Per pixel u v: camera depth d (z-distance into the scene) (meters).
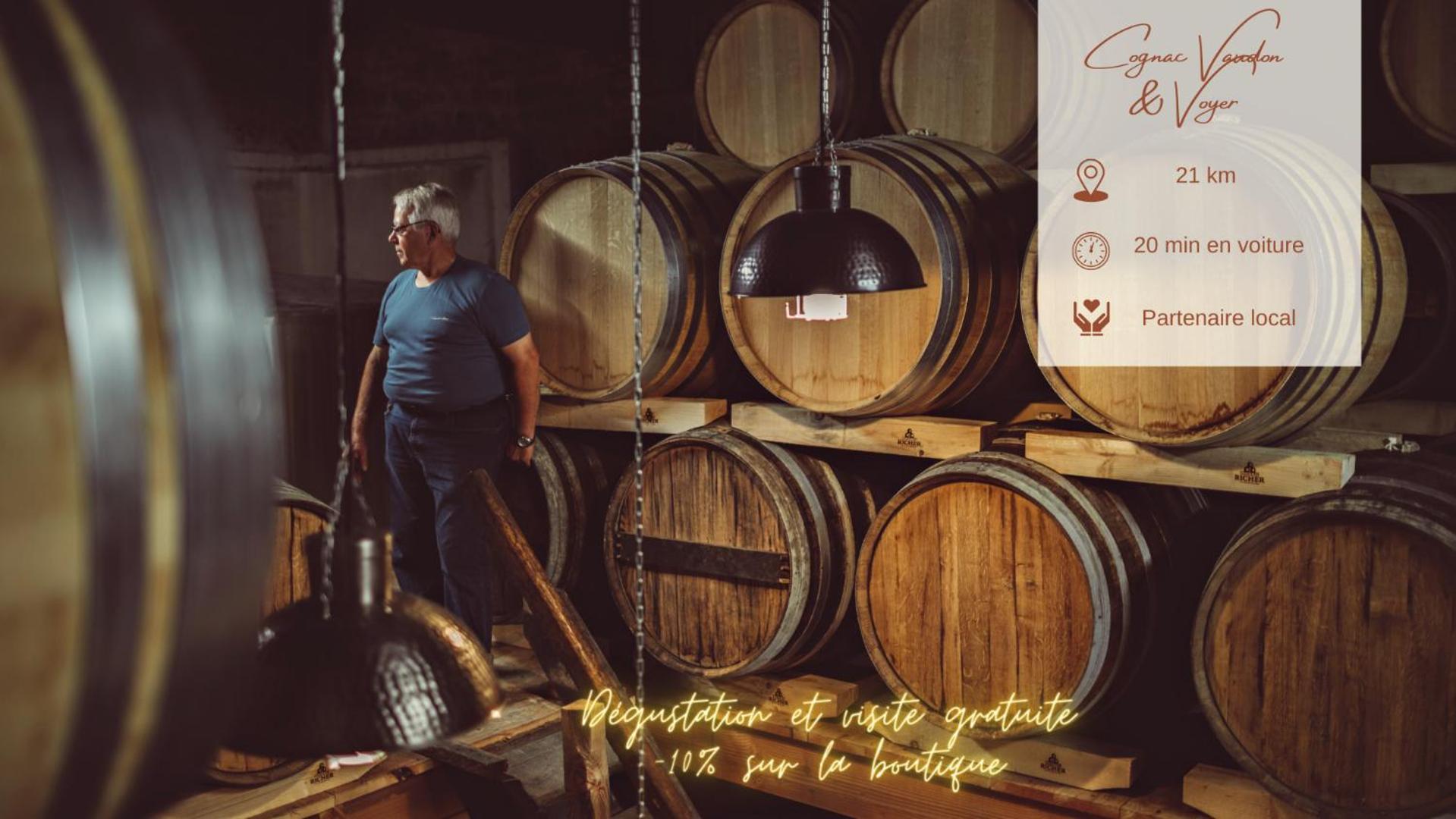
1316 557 2.97
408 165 7.04
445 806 3.65
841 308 2.86
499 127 6.83
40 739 0.47
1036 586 3.33
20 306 0.46
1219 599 3.11
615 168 4.09
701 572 3.91
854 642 4.20
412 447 4.02
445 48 7.01
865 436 3.68
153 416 0.49
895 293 3.58
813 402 3.71
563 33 5.41
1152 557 3.36
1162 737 3.67
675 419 4.09
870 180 3.61
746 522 3.80
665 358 3.98
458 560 3.98
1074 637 3.28
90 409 0.46
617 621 4.59
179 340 0.50
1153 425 3.16
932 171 3.50
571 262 4.23
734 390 4.33
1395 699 2.88
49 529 0.46
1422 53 3.79
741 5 4.79
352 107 7.48
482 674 1.34
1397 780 2.89
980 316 3.45
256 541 0.57
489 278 3.95
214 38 7.19
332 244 7.49
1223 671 3.12
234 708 0.60
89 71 0.51
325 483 4.54
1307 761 3.01
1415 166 3.79
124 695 0.49
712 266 4.05
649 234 4.02
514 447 4.13
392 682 1.26
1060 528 3.25
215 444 0.53
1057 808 3.42
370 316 4.77
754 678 3.97
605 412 4.21
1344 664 2.94
